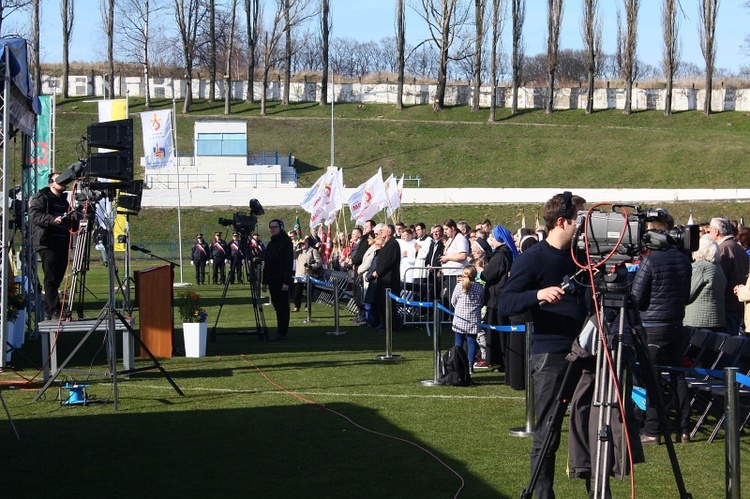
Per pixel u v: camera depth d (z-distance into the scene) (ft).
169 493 21.61
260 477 22.99
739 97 255.09
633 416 19.74
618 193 182.19
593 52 253.24
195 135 201.87
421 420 29.86
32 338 54.03
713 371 25.46
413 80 284.41
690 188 190.08
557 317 19.90
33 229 42.39
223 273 113.91
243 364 42.96
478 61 252.83
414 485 22.26
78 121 230.07
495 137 232.12
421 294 59.62
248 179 200.23
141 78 266.36
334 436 27.55
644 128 233.96
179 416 30.53
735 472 18.02
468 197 188.14
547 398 19.81
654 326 26.96
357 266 66.54
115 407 31.63
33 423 29.50
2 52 39.34
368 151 224.12
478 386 36.78
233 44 282.36
